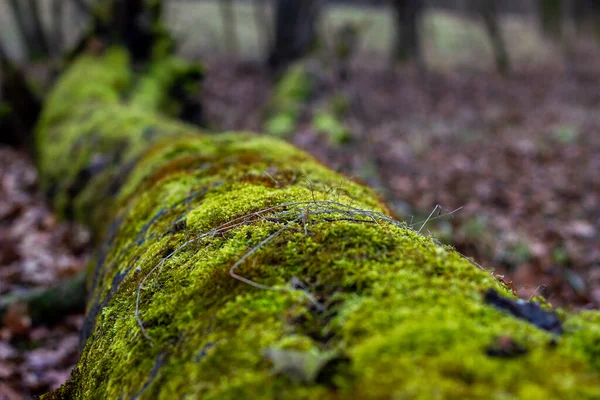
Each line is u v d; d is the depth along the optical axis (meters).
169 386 1.15
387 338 1.03
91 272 3.18
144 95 8.15
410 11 19.91
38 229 5.57
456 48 25.62
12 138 8.82
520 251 5.31
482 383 0.89
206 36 24.06
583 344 1.03
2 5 25.00
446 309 1.12
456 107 14.25
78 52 9.78
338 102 10.87
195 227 1.90
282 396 0.96
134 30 9.50
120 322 1.61
